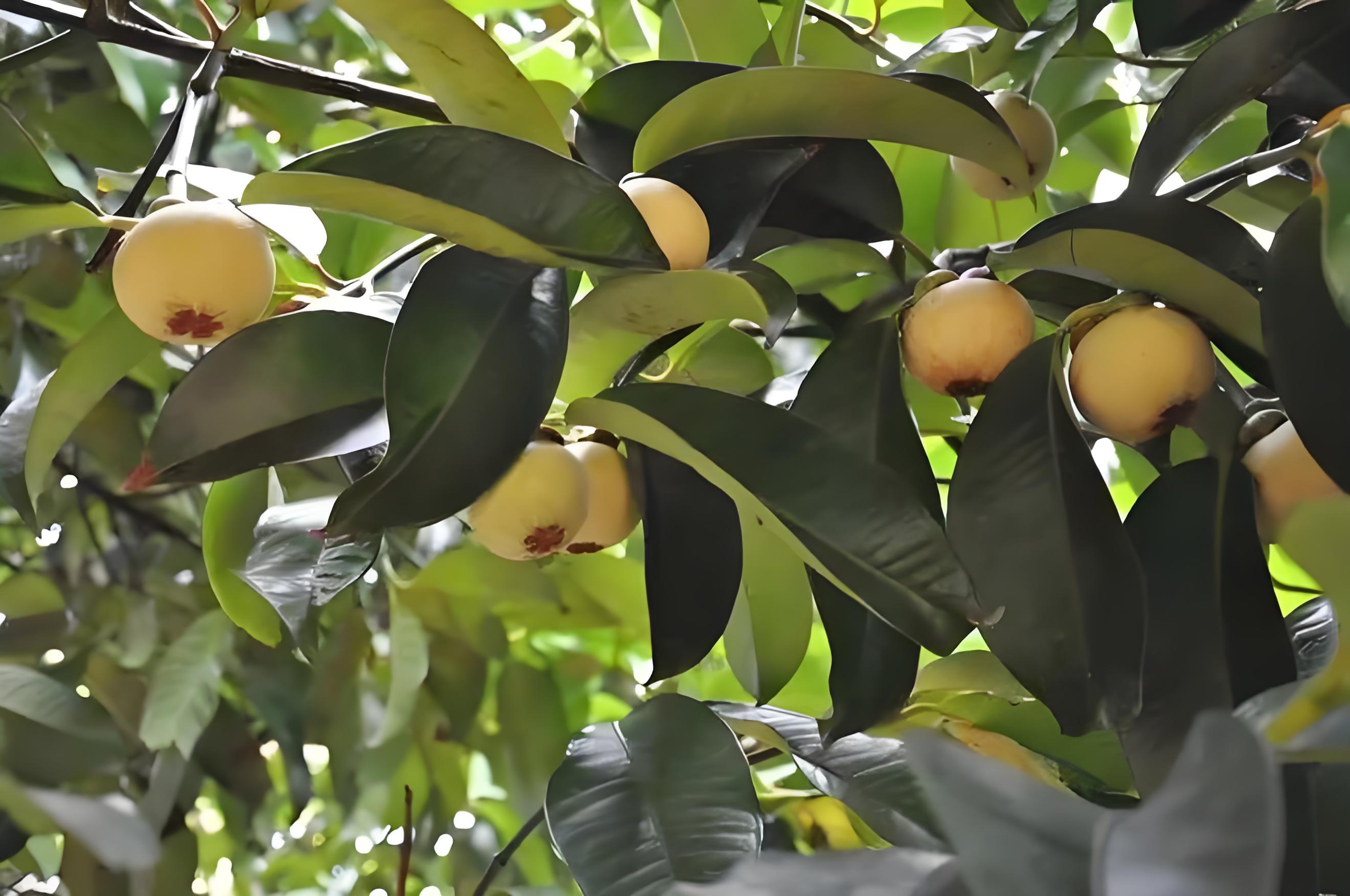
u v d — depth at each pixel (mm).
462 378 422
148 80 931
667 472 523
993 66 648
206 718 823
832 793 509
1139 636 406
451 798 972
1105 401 453
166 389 852
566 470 474
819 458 434
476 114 475
